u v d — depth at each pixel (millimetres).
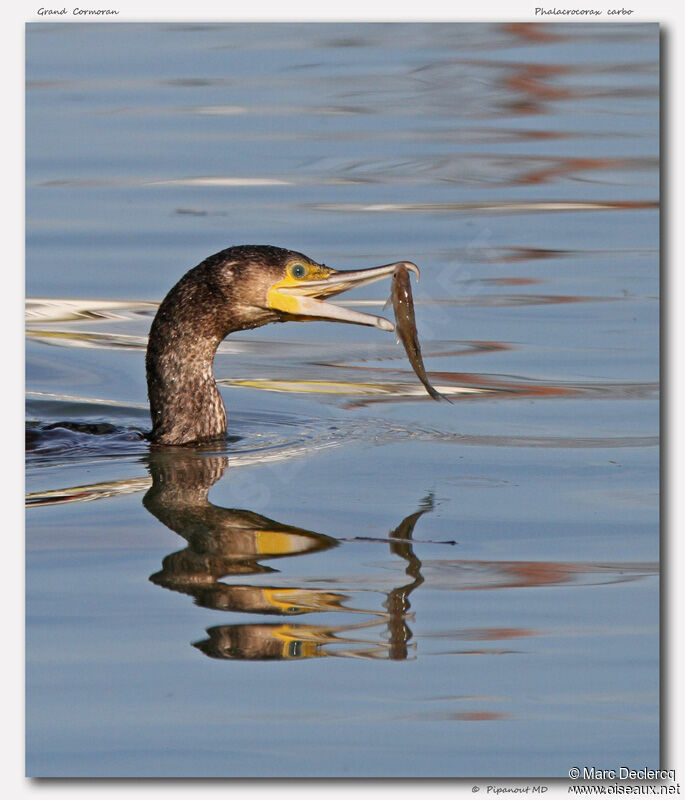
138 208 18094
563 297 15469
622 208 18406
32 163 19656
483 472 10391
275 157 20094
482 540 8945
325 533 9047
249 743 6715
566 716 6945
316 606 7918
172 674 7262
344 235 17188
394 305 10977
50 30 24234
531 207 18438
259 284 11055
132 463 10711
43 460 10789
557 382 13031
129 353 14453
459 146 20719
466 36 25266
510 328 14688
